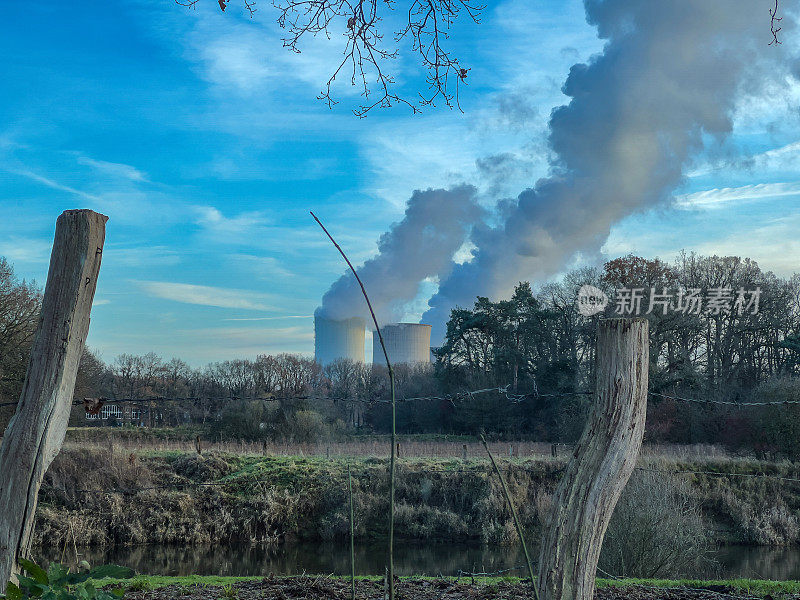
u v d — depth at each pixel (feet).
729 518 68.95
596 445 10.66
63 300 10.68
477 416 122.83
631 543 39.50
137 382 150.71
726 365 117.60
